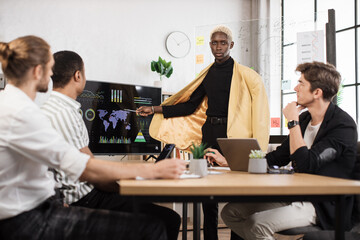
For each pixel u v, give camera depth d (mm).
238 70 2980
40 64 1347
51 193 1438
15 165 1283
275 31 4789
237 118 2912
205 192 1120
